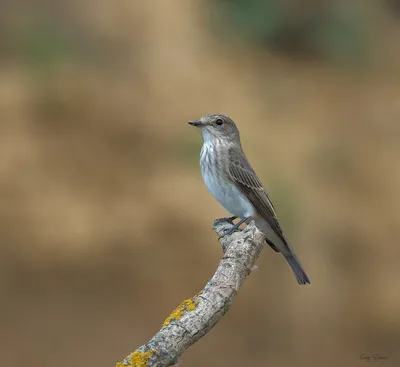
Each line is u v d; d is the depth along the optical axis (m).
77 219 12.82
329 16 19.52
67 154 14.10
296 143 15.91
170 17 17.55
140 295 12.13
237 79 17.17
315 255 13.35
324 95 17.98
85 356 11.55
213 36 17.98
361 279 13.03
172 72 16.42
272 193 14.02
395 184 15.39
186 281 12.28
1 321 11.70
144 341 11.66
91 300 12.02
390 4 21.69
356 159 15.89
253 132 15.84
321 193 14.74
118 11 17.39
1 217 12.74
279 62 18.50
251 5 18.75
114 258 12.45
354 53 19.34
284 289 12.20
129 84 15.88
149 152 14.43
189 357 11.55
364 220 14.28
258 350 11.80
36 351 11.53
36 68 15.91
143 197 13.39
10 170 13.59
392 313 12.52
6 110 14.71
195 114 15.63
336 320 12.34
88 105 15.02
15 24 17.02
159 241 12.70
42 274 12.21
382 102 18.08
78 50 16.61
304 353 11.88
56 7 17.42
